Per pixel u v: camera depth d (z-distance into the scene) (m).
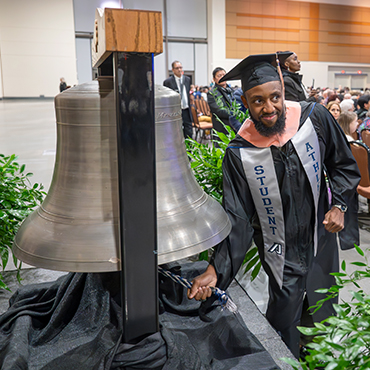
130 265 0.78
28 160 5.69
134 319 0.83
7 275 1.94
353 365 0.59
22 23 17.69
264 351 1.08
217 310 1.20
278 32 19.59
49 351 0.99
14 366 0.88
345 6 20.42
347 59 21.02
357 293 0.66
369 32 21.05
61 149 0.86
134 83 0.72
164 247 0.80
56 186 0.87
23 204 1.98
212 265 1.21
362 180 3.40
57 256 0.77
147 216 0.77
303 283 1.41
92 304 1.06
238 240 1.26
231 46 18.89
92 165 0.83
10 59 17.84
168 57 18.41
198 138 8.48
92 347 0.95
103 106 0.81
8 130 9.00
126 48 0.70
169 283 1.27
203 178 2.11
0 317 1.17
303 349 1.61
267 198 1.30
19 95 18.14
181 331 1.11
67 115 0.83
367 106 5.59
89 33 18.31
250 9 18.89
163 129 0.87
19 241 0.83
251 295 1.85
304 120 1.29
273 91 1.16
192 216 0.86
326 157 1.40
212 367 1.03
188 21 18.33
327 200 1.42
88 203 0.82
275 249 1.36
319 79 20.80
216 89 4.12
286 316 1.43
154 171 0.76
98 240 0.78
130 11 0.69
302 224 1.35
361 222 3.61
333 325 0.63
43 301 1.29
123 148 0.74
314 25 20.12
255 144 1.29
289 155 1.28
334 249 1.45
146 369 0.85
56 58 18.12
